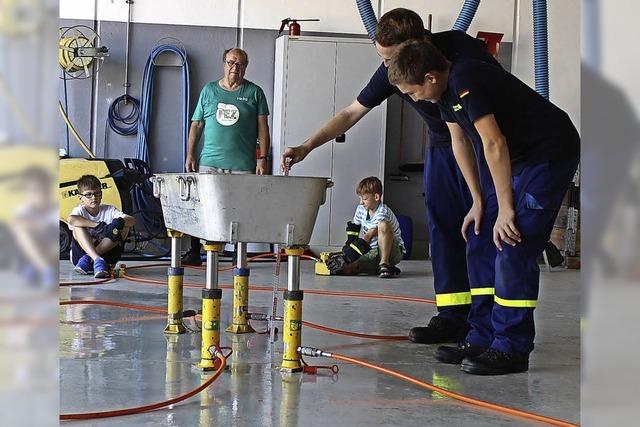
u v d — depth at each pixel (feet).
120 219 20.72
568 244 26.05
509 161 9.62
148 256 25.38
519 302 10.34
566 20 28.37
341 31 27.99
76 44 25.26
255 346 11.76
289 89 26.58
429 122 11.68
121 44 27.02
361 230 23.09
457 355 11.01
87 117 26.91
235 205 9.16
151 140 27.35
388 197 28.63
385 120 26.96
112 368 10.15
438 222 12.31
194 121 21.42
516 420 8.23
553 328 14.33
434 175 12.16
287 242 9.34
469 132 10.31
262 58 27.76
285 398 8.87
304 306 16.20
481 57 10.80
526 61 28.66
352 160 26.99
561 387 9.70
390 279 21.65
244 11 27.61
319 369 10.39
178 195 10.89
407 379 9.89
